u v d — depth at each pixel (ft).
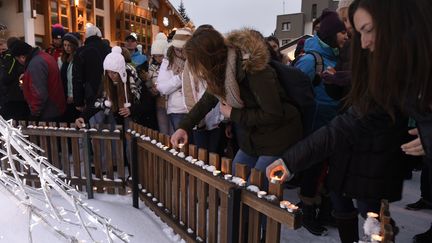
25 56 15.58
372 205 6.64
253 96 7.19
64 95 15.30
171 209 9.17
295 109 7.34
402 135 5.91
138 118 14.10
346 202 7.25
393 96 4.29
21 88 16.30
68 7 49.34
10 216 6.00
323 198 10.09
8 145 4.25
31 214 4.28
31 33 44.50
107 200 11.19
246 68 6.79
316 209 10.66
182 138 8.45
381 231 4.76
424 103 3.99
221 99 7.44
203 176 7.31
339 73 8.80
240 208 6.22
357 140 5.80
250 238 6.27
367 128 5.68
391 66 3.95
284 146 7.33
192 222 8.16
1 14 46.55
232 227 6.18
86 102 13.64
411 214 11.25
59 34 18.69
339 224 7.43
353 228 7.37
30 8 44.01
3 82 16.52
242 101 7.27
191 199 8.12
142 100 13.38
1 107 17.26
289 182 10.04
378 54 4.03
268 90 6.79
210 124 11.17
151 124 14.90
